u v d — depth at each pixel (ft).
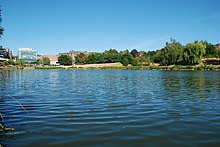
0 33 58.59
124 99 60.95
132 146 26.25
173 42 389.60
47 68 404.57
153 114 42.50
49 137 29.37
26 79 142.31
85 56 579.89
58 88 90.02
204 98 62.75
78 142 27.55
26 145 26.68
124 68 371.76
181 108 48.34
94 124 35.42
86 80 137.08
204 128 33.35
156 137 29.35
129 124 35.42
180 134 30.55
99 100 59.21
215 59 377.30
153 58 454.81
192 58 344.28
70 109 47.24
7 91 79.20
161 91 79.15
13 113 43.62
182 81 125.08
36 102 56.18
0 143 27.35
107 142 27.58
